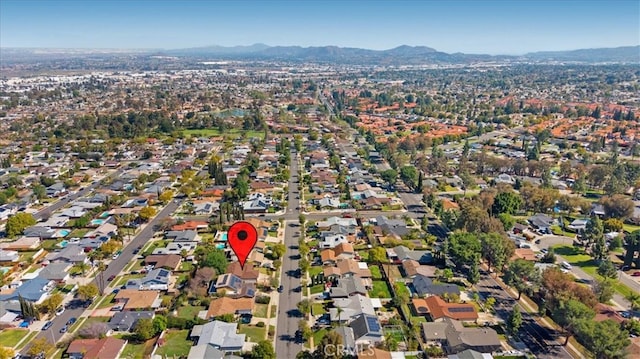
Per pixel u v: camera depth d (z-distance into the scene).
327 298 143.62
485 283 155.38
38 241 184.25
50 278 152.12
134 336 124.12
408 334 124.81
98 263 166.12
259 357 110.81
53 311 135.00
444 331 124.00
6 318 128.62
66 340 121.50
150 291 144.38
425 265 166.00
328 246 178.25
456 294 143.25
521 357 117.06
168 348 119.00
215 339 118.19
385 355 114.44
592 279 158.12
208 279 147.00
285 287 151.62
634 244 165.38
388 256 172.50
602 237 173.88
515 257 170.00
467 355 113.50
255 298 142.62
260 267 164.25
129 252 177.75
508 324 126.94
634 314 135.00
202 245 182.12
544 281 137.12
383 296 146.12
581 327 113.88
